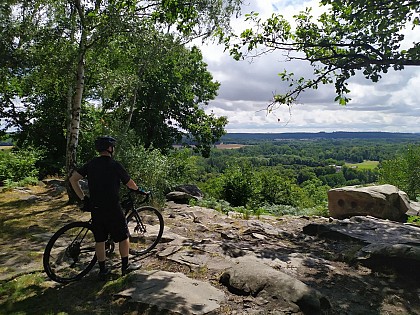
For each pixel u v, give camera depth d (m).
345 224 8.47
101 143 5.00
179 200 12.68
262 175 19.02
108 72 12.55
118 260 5.71
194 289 4.59
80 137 19.47
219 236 7.55
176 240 6.70
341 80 8.38
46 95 19.98
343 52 9.01
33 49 10.32
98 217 4.92
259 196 17.28
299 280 5.05
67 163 10.60
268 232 8.18
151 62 13.43
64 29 10.25
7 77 14.04
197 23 11.54
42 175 20.84
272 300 4.31
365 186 13.16
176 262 5.61
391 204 11.70
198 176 24.34
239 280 4.71
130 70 14.03
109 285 4.76
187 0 10.45
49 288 4.73
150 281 4.77
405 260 5.65
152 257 5.91
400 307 4.57
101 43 10.62
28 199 11.08
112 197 4.95
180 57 15.87
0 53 10.09
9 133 20.91
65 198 11.57
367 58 8.15
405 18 7.88
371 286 5.18
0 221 8.23
